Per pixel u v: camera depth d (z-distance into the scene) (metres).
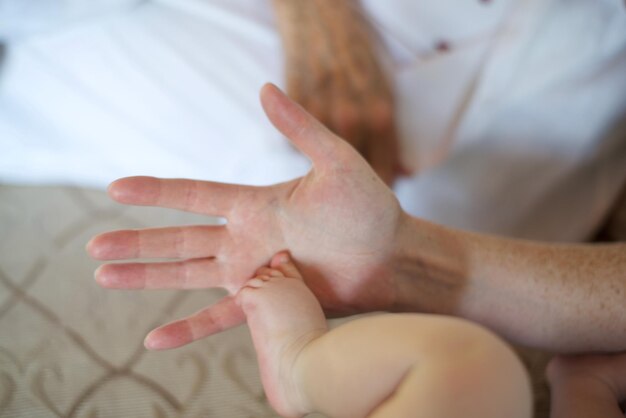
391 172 0.62
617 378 0.52
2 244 0.68
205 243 0.49
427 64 0.65
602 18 0.63
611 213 0.74
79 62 0.66
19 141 0.69
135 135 0.66
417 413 0.37
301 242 0.50
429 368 0.38
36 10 0.65
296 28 0.66
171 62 0.64
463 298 0.53
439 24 0.67
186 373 0.59
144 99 0.65
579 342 0.53
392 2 0.68
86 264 0.67
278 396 0.45
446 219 0.66
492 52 0.64
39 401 0.56
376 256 0.50
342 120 0.62
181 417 0.56
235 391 0.58
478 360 0.38
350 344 0.42
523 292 0.52
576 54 0.62
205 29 0.66
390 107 0.63
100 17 0.66
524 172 0.64
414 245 0.52
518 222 0.67
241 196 0.49
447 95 0.64
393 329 0.41
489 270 0.52
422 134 0.63
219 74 0.64
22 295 0.64
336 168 0.46
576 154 0.64
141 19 0.66
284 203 0.49
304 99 0.62
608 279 0.52
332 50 0.65
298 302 0.47
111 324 0.62
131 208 0.72
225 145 0.63
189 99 0.64
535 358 0.61
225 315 0.49
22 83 0.67
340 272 0.51
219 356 0.60
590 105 0.62
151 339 0.48
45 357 0.59
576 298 0.52
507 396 0.37
